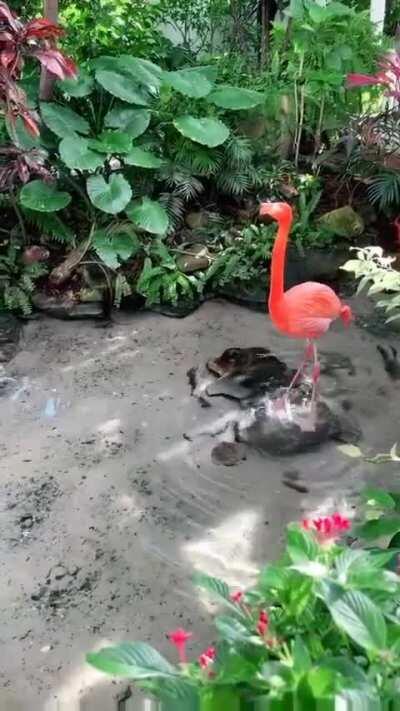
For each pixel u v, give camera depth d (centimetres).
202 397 377
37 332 434
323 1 574
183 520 300
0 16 391
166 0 608
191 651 243
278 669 143
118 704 226
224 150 493
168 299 459
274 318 355
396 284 342
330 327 434
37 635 250
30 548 287
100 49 517
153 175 490
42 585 270
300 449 339
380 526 205
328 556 162
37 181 457
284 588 159
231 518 301
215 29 645
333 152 531
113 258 455
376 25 536
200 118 489
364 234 505
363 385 384
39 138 460
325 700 137
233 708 141
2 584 270
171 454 338
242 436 348
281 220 341
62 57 404
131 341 427
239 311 457
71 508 306
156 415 364
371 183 510
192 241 491
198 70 500
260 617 158
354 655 152
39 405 372
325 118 529
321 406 367
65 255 480
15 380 390
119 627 253
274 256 346
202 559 281
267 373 394
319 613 158
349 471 325
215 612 259
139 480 322
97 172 480
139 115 477
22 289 453
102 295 458
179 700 143
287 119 529
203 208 515
